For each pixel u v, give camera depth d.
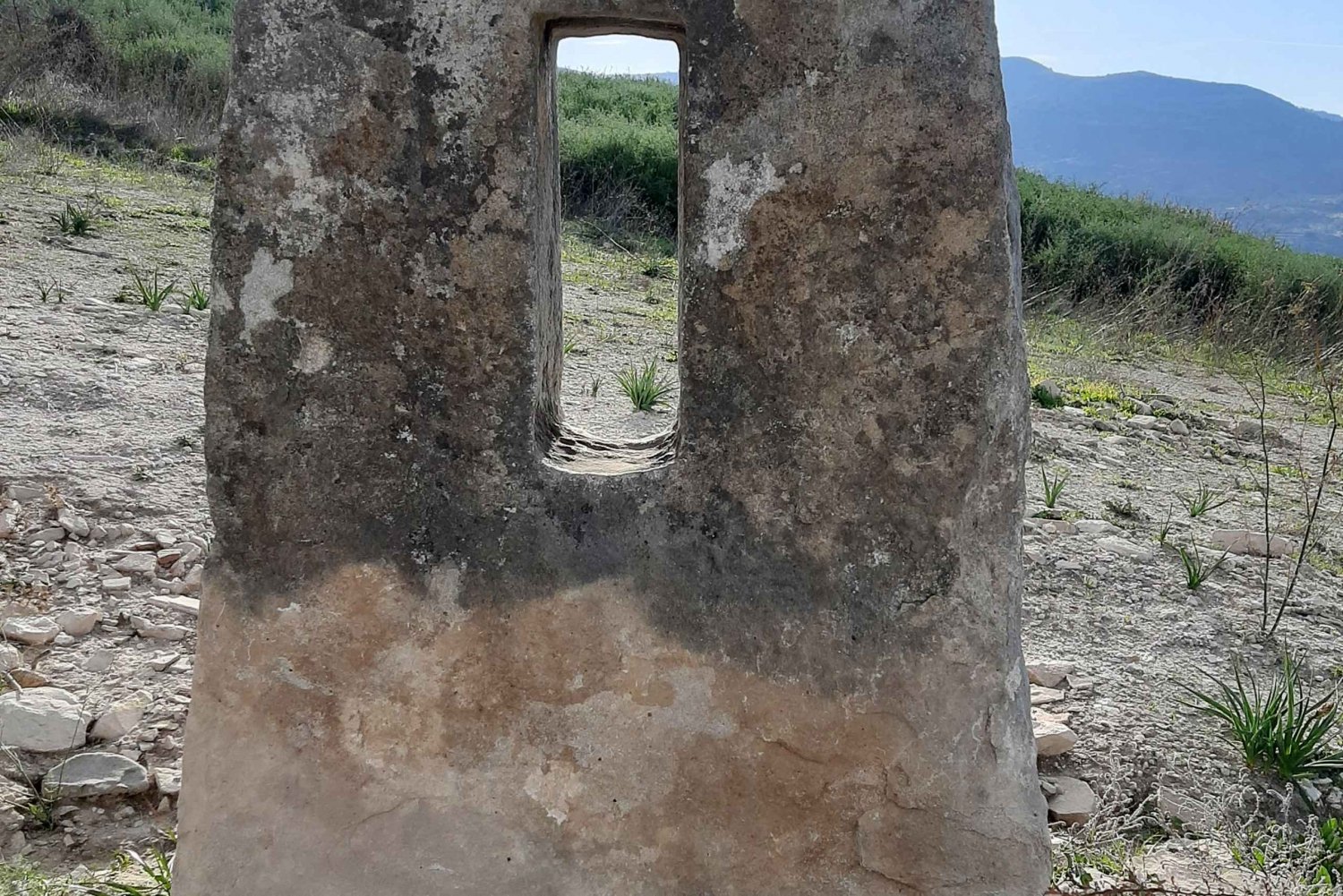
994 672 2.21
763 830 2.26
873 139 2.05
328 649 2.24
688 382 2.16
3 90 11.32
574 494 2.21
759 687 2.23
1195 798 3.26
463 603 2.23
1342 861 3.03
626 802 2.27
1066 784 3.22
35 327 5.78
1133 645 4.09
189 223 8.62
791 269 2.10
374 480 2.20
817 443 2.16
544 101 2.21
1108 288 10.83
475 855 2.27
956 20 2.02
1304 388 8.67
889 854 2.26
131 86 12.27
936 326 2.11
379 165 2.08
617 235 10.91
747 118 2.06
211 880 2.26
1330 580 4.81
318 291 2.13
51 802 2.83
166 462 4.58
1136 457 6.27
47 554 3.88
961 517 2.17
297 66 2.06
